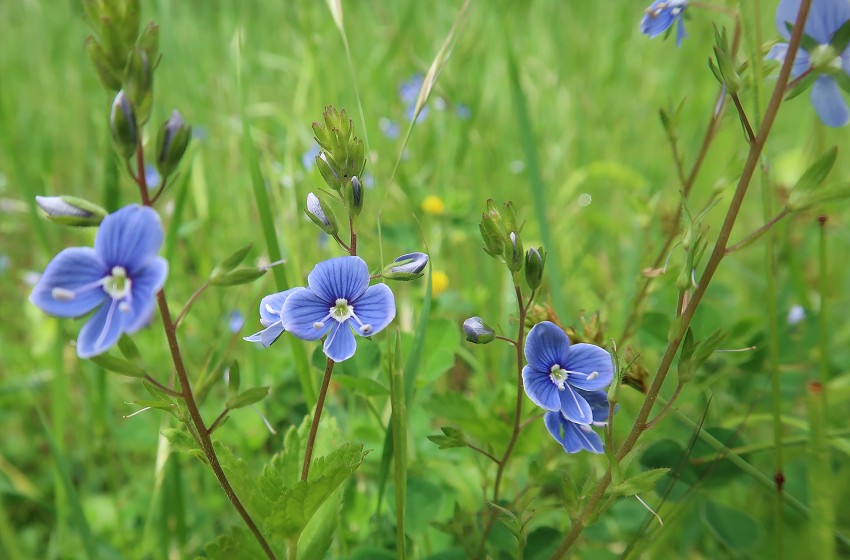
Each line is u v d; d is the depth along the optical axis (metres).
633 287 0.18
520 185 0.24
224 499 0.16
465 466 0.15
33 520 0.17
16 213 0.27
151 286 0.08
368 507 0.14
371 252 0.19
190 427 0.09
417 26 0.31
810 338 0.15
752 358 0.15
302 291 0.09
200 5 0.38
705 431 0.12
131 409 0.18
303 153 0.21
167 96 0.26
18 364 0.20
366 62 0.28
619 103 0.29
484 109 0.26
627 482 0.09
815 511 0.10
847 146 0.23
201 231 0.21
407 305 0.17
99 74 0.08
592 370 0.10
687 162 0.23
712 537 0.14
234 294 0.19
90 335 0.08
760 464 0.13
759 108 0.10
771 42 0.10
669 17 0.11
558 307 0.15
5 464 0.17
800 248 0.20
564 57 0.30
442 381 0.18
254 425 0.16
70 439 0.19
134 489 0.17
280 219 0.17
